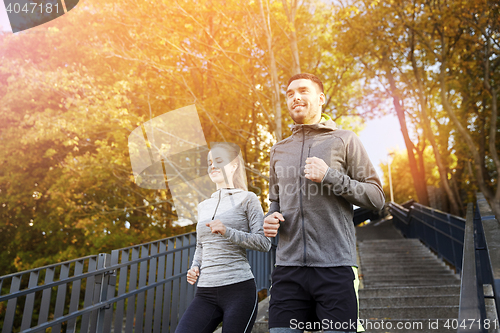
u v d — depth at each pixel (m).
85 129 7.91
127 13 7.93
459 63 11.16
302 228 1.63
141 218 9.86
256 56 8.66
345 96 11.73
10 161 9.52
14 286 1.92
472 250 1.67
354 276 1.56
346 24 9.97
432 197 16.03
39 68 8.77
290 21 7.63
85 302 2.32
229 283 1.94
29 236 10.49
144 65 8.55
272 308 1.65
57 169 9.71
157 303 2.86
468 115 12.62
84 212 9.42
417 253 8.38
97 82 8.34
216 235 2.01
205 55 8.12
